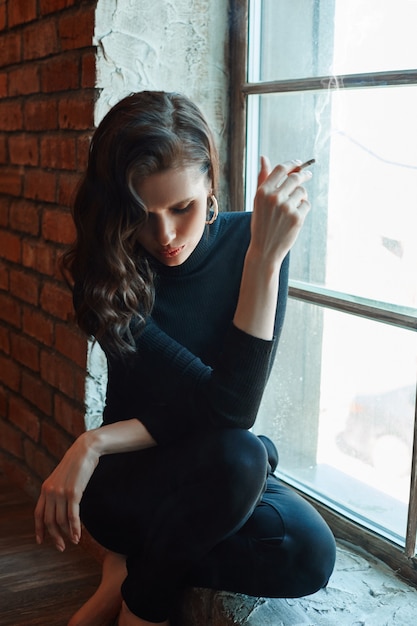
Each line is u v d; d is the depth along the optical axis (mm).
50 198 2053
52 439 2158
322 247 1717
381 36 1511
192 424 1390
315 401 1789
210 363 1460
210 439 1349
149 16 1792
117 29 1761
